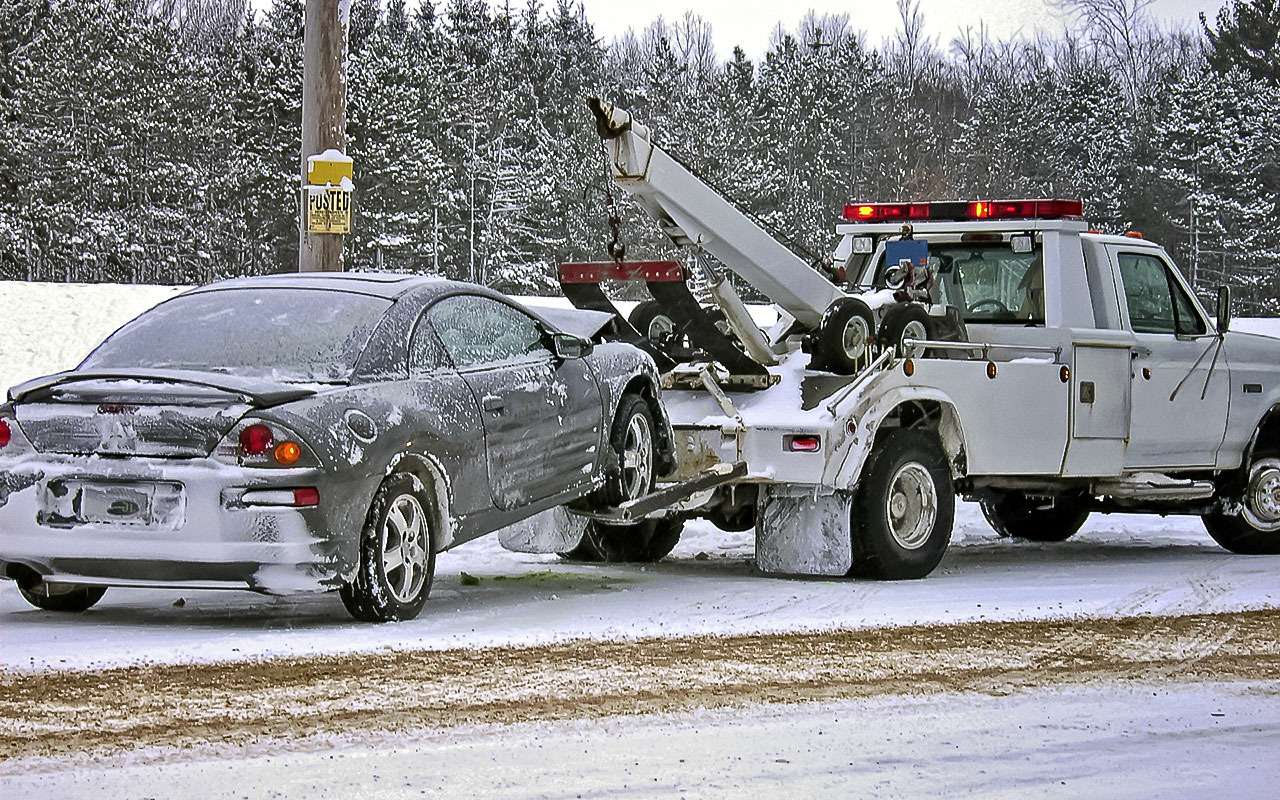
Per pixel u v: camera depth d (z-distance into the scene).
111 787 8.15
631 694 10.65
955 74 137.12
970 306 20.42
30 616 13.99
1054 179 115.44
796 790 8.36
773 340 19.59
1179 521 26.44
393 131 92.12
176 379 12.77
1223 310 21.08
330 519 12.63
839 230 21.56
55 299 45.09
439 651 12.02
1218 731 9.97
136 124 93.31
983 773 8.81
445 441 13.84
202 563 12.46
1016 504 23.67
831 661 12.02
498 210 95.38
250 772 8.48
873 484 17.52
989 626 13.92
